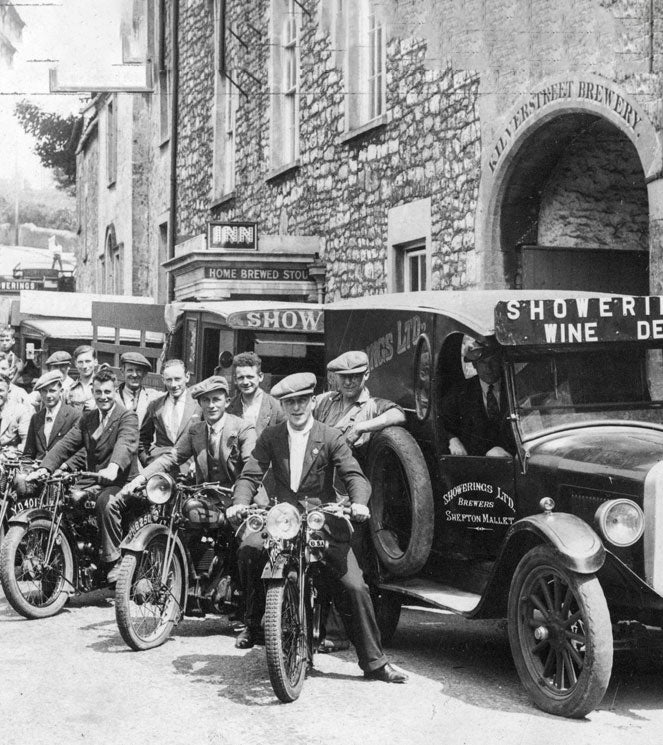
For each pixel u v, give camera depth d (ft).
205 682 18.66
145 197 92.12
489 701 17.58
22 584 25.98
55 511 24.47
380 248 47.06
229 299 51.31
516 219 37.81
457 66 40.14
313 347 35.01
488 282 38.06
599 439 18.58
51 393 28.25
